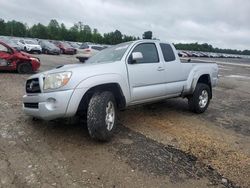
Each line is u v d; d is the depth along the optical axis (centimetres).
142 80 566
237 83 1603
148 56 602
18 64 1341
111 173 388
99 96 473
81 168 396
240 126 656
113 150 461
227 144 522
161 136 541
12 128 533
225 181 387
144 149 473
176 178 386
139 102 576
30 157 420
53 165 400
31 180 358
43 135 509
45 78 466
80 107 496
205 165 429
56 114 454
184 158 449
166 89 629
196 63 741
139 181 372
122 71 526
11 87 936
